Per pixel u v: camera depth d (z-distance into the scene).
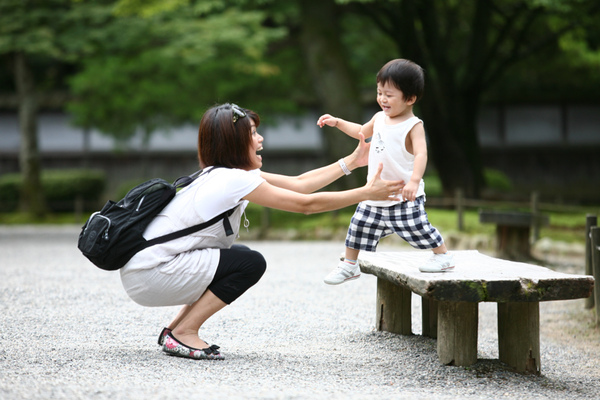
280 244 17.67
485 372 5.09
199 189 5.00
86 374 4.62
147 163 30.92
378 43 25.11
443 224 17.73
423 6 20.88
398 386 4.67
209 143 5.11
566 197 29.72
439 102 21.86
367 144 5.43
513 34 23.89
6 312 7.29
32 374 4.60
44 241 18.64
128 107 21.50
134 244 4.88
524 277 4.68
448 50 24.41
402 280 4.95
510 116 29.98
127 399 3.95
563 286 4.69
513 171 30.02
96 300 8.27
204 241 5.05
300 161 30.52
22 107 26.36
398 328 6.57
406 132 4.89
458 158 22.16
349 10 21.14
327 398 4.16
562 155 29.94
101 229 4.80
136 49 21.36
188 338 5.21
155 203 4.97
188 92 21.16
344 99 20.59
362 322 7.23
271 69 20.41
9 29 20.66
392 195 4.77
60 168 31.00
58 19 21.94
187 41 19.30
